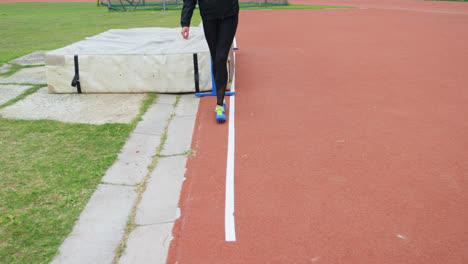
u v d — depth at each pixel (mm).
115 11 20375
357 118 4199
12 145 3592
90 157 3373
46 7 24516
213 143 3674
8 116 4383
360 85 5465
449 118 4156
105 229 2465
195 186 2943
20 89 5484
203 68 5219
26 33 11281
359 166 3158
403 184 2883
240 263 2154
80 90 5277
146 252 2275
